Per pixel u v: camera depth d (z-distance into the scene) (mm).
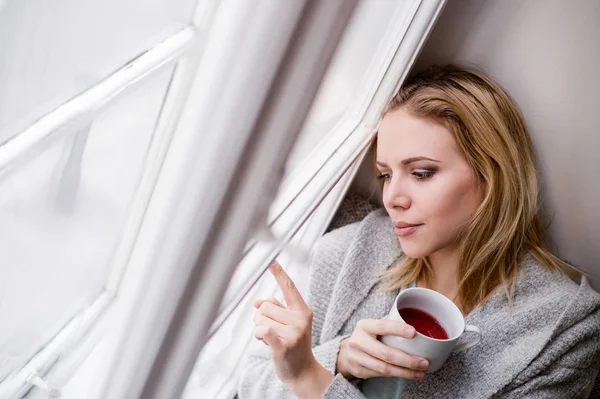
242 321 954
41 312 389
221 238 329
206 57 350
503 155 873
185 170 341
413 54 884
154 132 407
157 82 381
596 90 934
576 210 1049
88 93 325
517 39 949
